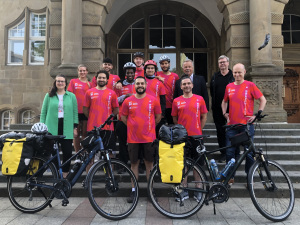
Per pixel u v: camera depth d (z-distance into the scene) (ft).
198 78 14.69
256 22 23.38
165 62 15.92
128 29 36.60
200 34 36.60
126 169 11.40
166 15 36.60
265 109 23.08
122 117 12.76
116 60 36.01
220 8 25.91
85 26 24.58
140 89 12.04
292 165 15.83
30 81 32.22
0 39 33.06
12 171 10.89
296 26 34.06
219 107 15.85
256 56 23.40
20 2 33.12
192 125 12.61
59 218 10.72
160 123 14.90
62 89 14.24
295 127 21.13
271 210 10.78
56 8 25.13
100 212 10.28
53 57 24.88
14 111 32.07
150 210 11.58
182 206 10.90
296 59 33.42
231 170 11.02
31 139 11.30
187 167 10.93
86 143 11.42
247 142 11.22
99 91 13.78
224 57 15.53
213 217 10.76
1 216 10.98
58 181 11.05
